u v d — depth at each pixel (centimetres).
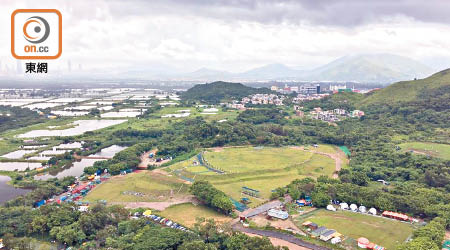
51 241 18912
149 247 16625
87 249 17750
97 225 19612
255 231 19700
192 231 19300
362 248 17838
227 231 18562
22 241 17838
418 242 16888
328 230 19425
